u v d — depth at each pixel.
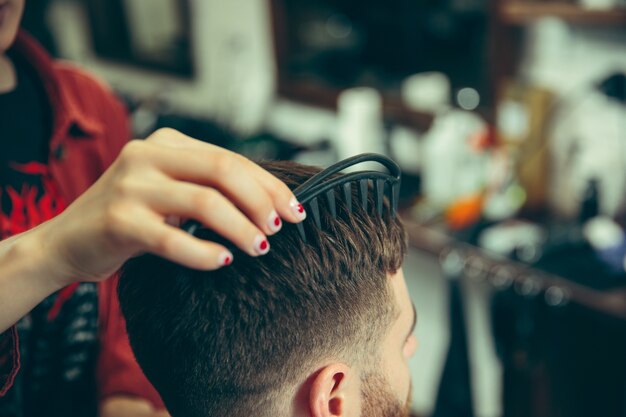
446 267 2.03
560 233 2.00
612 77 1.92
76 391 1.10
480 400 2.55
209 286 0.68
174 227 0.52
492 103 2.21
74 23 4.04
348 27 2.60
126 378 1.15
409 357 0.83
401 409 0.79
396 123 2.51
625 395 1.89
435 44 2.33
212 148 0.55
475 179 2.20
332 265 0.68
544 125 2.15
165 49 3.46
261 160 0.78
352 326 0.70
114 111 1.30
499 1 2.11
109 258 0.53
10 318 0.59
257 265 0.67
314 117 2.84
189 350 0.69
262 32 2.95
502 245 2.00
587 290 1.75
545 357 1.94
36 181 1.08
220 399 0.71
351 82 2.64
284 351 0.68
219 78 3.22
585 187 2.02
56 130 1.10
